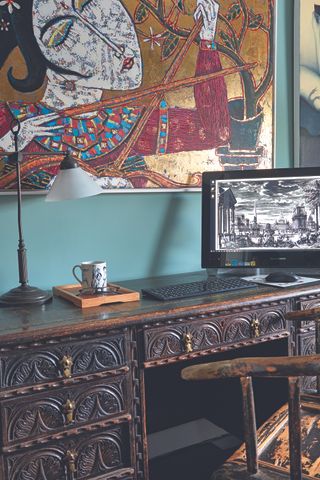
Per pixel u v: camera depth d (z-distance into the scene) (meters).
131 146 1.88
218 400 2.12
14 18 1.65
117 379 1.37
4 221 1.71
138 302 1.52
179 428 2.17
